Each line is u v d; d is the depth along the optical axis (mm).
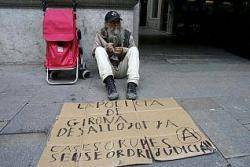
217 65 5176
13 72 4324
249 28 6281
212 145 2227
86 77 4074
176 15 10359
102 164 1966
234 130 2518
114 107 2938
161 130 2422
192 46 7613
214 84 3896
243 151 2188
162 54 6281
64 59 3738
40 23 4504
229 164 2031
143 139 2273
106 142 2229
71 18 3684
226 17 7875
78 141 2252
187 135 2348
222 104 3129
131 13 4457
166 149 2152
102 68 3281
